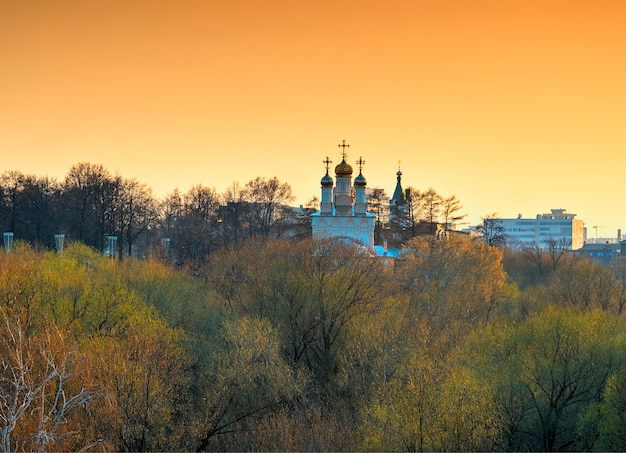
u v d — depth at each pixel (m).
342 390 149.50
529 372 135.88
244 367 138.38
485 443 117.00
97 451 107.88
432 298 197.88
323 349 166.75
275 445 123.56
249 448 128.12
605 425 123.75
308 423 132.38
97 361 117.75
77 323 141.38
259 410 134.50
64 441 105.38
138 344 124.56
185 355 136.62
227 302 188.12
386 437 115.81
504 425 126.12
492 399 126.94
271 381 139.38
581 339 140.00
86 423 110.75
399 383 128.62
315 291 168.00
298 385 143.75
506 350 142.88
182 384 129.25
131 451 113.25
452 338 159.88
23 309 139.12
